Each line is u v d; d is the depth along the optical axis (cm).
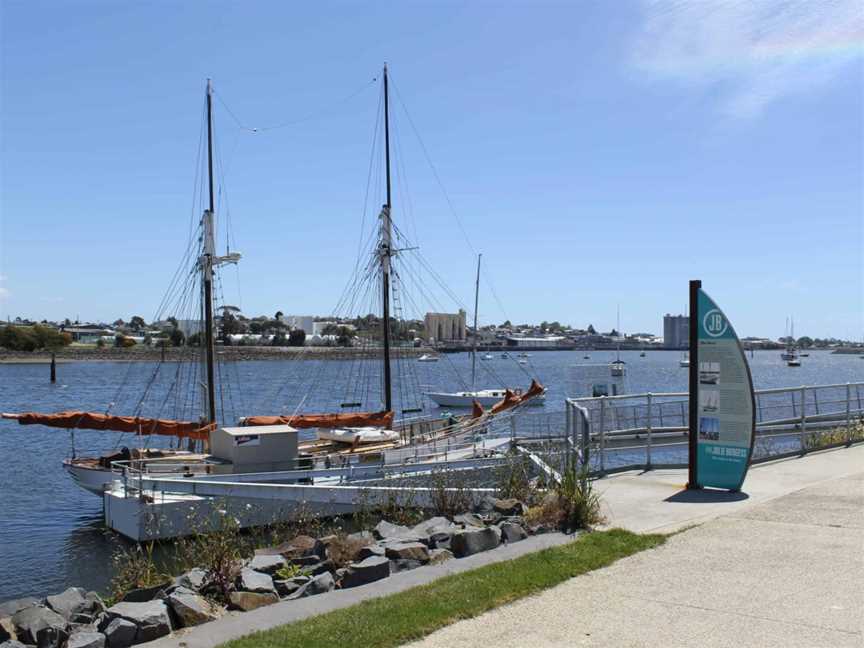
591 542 1007
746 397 1316
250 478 2506
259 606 836
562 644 691
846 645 670
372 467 2558
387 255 3978
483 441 2888
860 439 1970
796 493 1294
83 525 2900
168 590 867
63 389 11512
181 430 3083
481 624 744
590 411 2011
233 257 3903
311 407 8362
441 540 1017
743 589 821
